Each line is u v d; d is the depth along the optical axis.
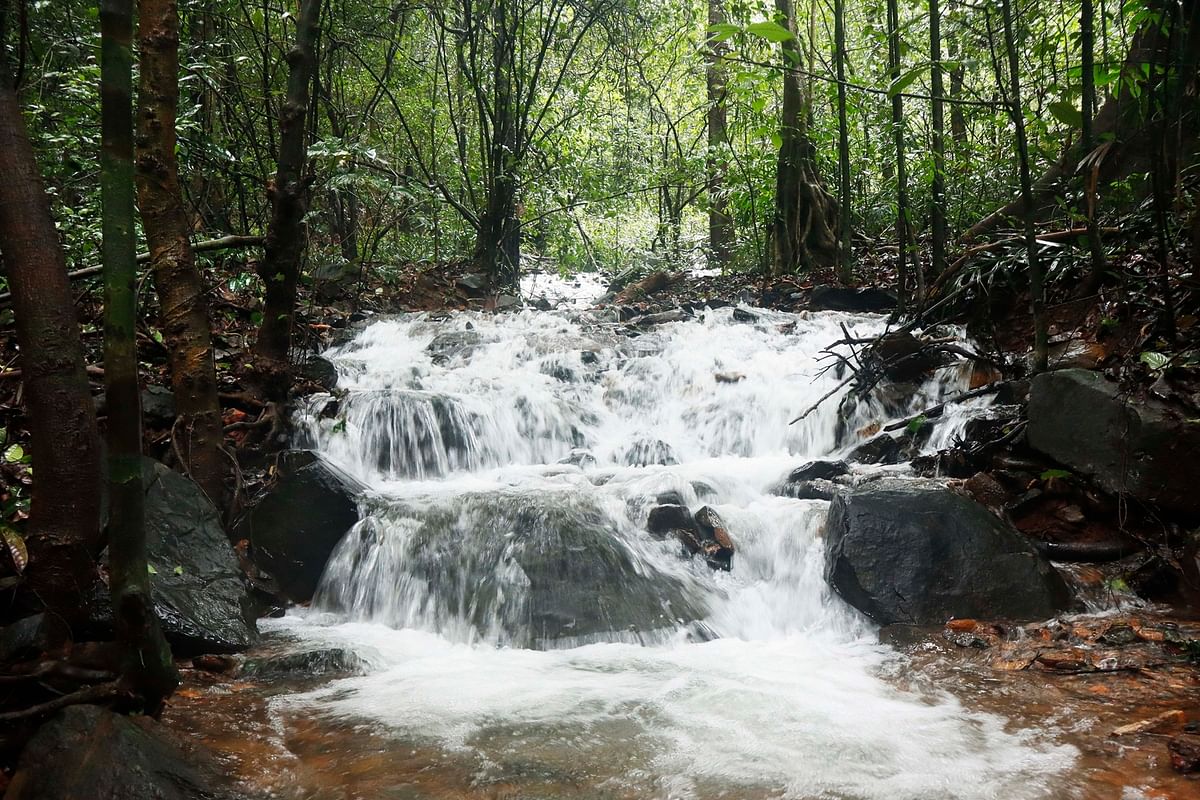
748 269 12.38
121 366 2.22
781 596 4.27
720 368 6.77
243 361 5.49
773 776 2.57
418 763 2.67
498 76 10.84
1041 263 6.04
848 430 5.87
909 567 3.96
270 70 8.96
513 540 4.31
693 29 14.59
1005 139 8.44
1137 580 4.07
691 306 9.20
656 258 13.52
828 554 4.14
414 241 12.38
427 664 3.63
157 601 3.51
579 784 2.54
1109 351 5.18
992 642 3.63
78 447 2.47
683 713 3.05
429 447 5.60
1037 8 6.78
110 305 2.19
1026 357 5.63
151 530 3.72
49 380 2.43
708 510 4.55
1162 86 5.06
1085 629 3.66
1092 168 5.32
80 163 5.75
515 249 11.40
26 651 2.70
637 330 8.05
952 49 8.21
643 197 14.91
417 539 4.34
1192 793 2.40
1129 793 2.42
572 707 3.12
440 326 8.14
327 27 8.66
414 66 12.55
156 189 4.32
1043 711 2.99
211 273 7.16
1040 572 3.98
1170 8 4.64
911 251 6.97
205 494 4.12
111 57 2.17
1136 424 4.14
